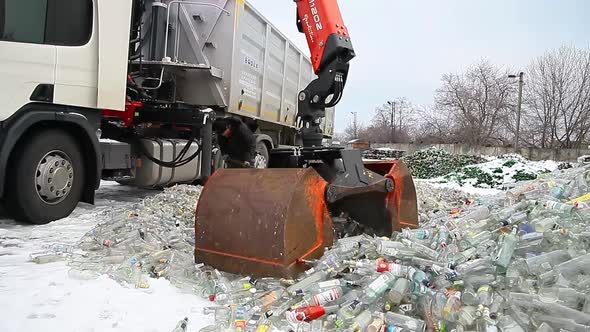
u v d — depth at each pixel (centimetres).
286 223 313
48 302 297
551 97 2927
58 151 549
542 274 259
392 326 246
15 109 502
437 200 780
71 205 570
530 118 3070
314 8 485
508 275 265
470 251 307
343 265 310
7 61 498
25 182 514
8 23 504
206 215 354
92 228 510
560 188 469
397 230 418
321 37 480
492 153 2341
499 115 3453
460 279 270
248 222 329
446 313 246
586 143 2802
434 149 2025
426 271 289
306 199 329
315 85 487
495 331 229
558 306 235
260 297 297
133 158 697
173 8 768
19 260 396
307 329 254
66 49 540
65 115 538
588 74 2855
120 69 595
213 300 305
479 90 3588
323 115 503
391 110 5209
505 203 476
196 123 731
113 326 265
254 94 913
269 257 316
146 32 726
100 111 596
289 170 338
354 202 423
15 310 283
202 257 353
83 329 260
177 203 631
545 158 2159
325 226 342
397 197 422
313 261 323
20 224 538
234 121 793
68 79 543
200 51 786
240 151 798
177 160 739
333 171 392
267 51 953
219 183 361
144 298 308
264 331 253
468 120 3525
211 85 783
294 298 290
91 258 393
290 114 1141
